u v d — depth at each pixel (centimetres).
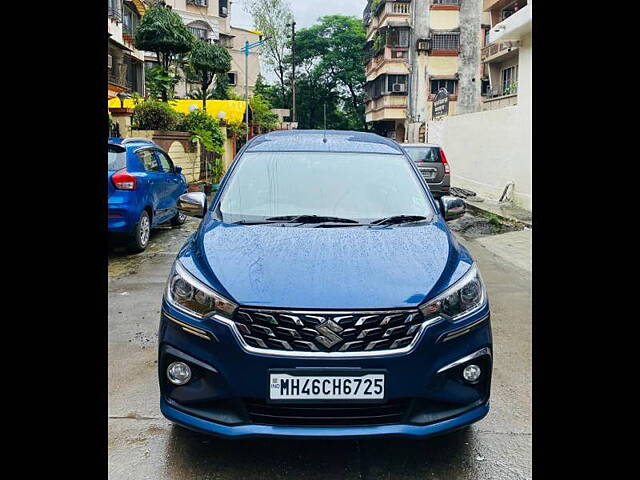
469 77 3381
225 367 252
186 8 4081
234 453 284
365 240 309
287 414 252
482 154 1550
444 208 394
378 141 438
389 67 3616
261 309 253
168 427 310
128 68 2708
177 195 959
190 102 2252
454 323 262
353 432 248
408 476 267
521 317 507
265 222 341
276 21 4372
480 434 305
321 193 368
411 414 254
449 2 3347
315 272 271
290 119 4616
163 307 279
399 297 258
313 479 264
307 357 246
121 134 1238
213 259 286
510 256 787
